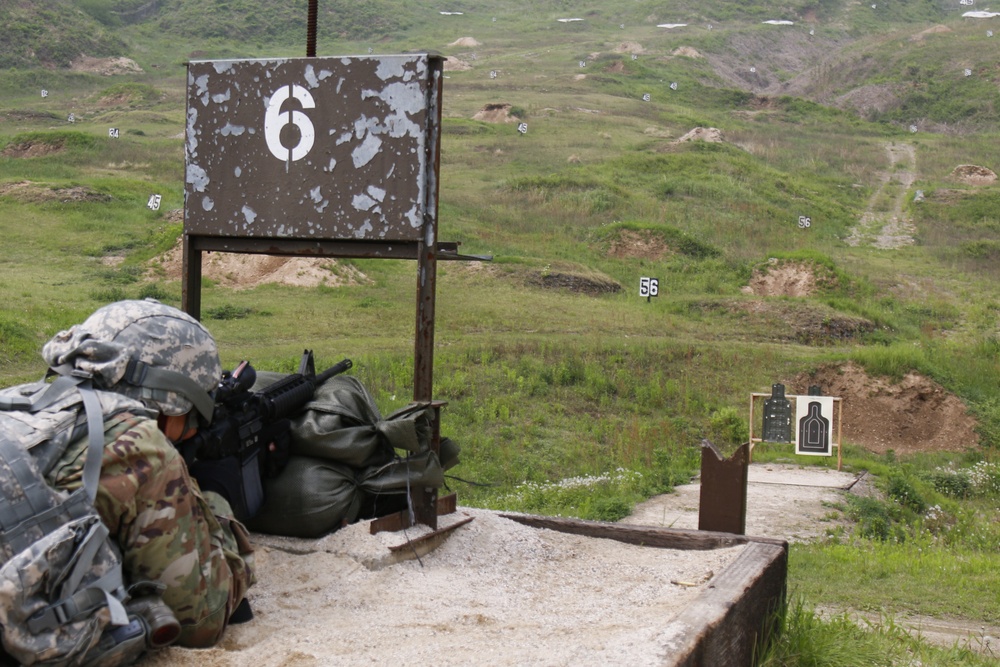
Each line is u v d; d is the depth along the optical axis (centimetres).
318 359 1747
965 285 3053
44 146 4191
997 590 775
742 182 4169
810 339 2302
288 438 377
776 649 393
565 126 5203
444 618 317
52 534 224
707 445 447
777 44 9000
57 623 222
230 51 7831
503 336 2058
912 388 1923
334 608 324
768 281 2841
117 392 271
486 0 10262
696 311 2453
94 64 7131
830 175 4819
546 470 1401
